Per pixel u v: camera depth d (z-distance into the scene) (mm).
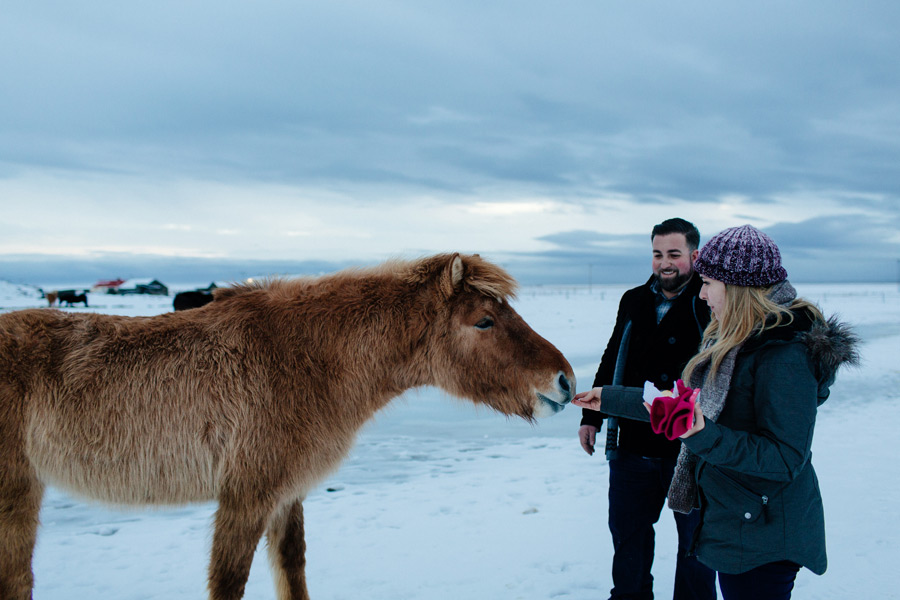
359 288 3352
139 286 87000
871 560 3846
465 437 8500
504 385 3285
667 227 3137
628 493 3184
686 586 3002
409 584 3834
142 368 2965
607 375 3516
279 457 2961
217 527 2926
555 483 6121
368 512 5273
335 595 3691
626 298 3430
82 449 2906
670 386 3170
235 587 2896
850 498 5043
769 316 2055
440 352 3328
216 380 2965
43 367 2912
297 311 3197
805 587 3525
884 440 7254
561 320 28688
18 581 2871
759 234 2090
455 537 4656
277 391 3010
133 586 3908
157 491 2977
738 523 2082
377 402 3373
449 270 3227
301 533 3324
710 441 1913
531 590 3719
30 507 2904
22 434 2844
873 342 19344
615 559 3227
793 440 1936
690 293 3152
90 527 5117
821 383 2043
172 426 2920
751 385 2078
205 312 3230
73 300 46562
